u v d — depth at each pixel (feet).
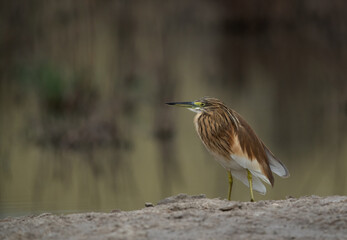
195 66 85.66
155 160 43.19
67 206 28.81
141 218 19.07
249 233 17.28
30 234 17.84
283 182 35.37
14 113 57.47
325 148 45.50
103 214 20.24
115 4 71.97
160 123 52.80
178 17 101.86
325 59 89.30
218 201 22.48
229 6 108.47
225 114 27.63
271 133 50.90
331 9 99.76
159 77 66.69
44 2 71.56
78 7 65.72
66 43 65.36
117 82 62.85
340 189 32.96
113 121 50.39
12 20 71.36
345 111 59.62
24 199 30.71
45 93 56.03
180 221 18.58
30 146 47.34
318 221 18.33
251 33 107.86
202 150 46.73
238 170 27.48
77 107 54.75
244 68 85.10
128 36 71.46
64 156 44.62
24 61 67.05
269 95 68.33
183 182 36.04
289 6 103.40
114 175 38.17
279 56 93.09
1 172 38.68
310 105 63.31
